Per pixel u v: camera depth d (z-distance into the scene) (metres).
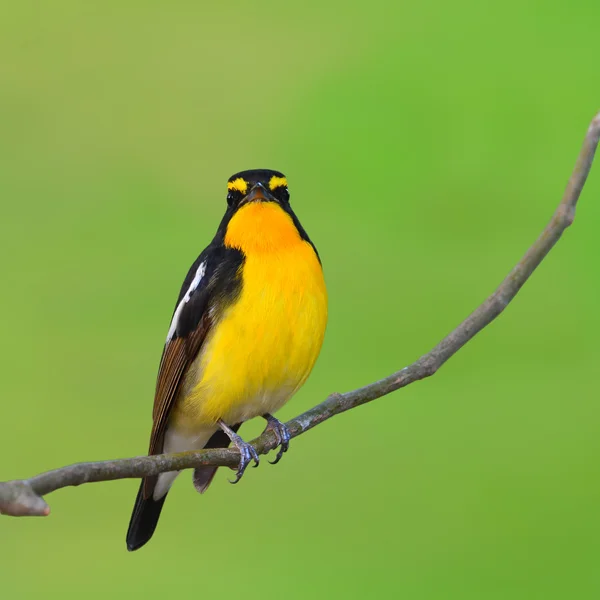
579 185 6.45
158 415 8.00
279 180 8.00
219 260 7.68
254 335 7.47
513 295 6.60
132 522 8.24
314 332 7.61
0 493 4.42
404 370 6.68
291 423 6.57
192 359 7.73
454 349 6.64
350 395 6.64
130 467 5.54
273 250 7.57
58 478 5.08
